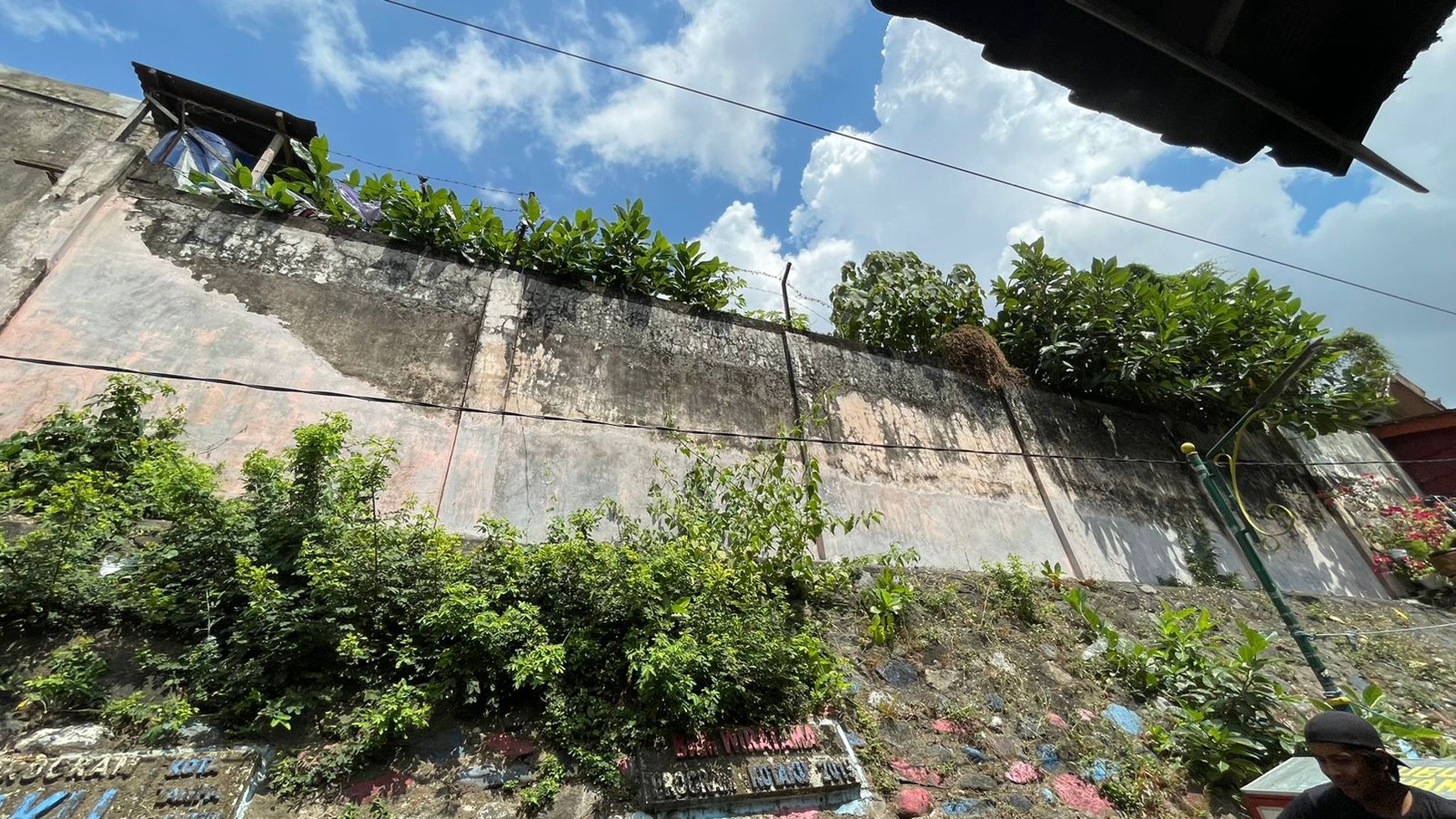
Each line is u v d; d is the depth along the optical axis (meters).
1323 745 2.62
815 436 6.75
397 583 3.91
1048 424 8.26
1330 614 7.82
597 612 4.22
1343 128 2.15
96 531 3.70
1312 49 2.02
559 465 5.50
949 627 5.75
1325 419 9.26
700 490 5.82
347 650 3.54
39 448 4.07
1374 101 2.07
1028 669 5.57
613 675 4.11
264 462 4.00
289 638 3.56
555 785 3.55
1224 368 8.91
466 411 5.41
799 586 5.54
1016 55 2.09
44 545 3.46
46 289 4.68
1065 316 8.86
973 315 8.96
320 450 4.02
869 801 4.09
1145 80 2.16
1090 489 7.97
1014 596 6.30
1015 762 4.68
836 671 4.73
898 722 4.73
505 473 5.29
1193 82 2.14
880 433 7.14
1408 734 4.77
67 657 3.23
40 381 4.40
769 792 3.86
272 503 3.95
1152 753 5.00
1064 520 7.52
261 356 5.02
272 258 5.42
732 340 6.95
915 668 5.25
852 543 6.30
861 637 5.38
